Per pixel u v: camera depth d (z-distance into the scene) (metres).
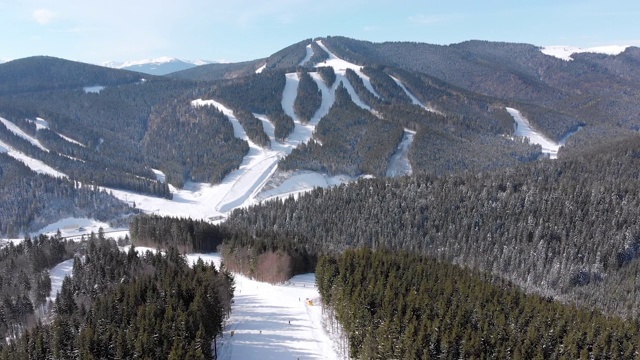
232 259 143.50
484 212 174.12
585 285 139.88
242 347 96.69
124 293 94.88
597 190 175.12
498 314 88.88
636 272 141.00
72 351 78.25
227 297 104.69
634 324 90.81
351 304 91.50
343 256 118.69
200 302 87.50
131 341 77.88
